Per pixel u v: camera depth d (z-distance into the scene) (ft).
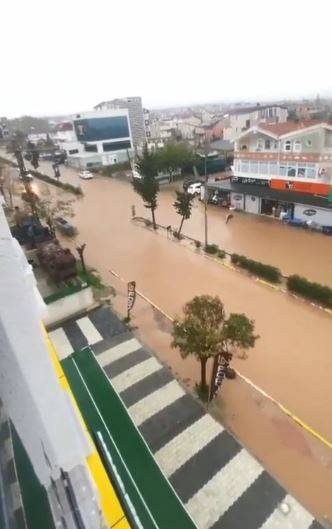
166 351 51.52
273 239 90.84
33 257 79.61
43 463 7.27
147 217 118.01
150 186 101.09
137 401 43.16
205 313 39.88
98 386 39.09
